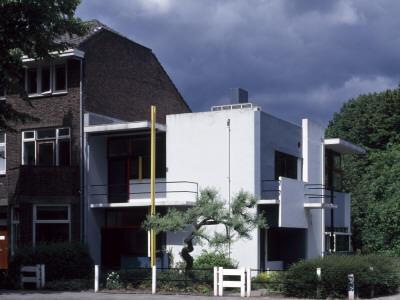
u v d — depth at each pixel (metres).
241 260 26.61
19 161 29.62
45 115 29.30
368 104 54.19
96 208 29.03
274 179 27.89
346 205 36.22
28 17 22.19
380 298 20.06
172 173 28.44
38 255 24.27
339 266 19.81
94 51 29.77
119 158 29.72
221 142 27.58
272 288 21.25
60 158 28.98
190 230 27.22
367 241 40.22
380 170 42.53
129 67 32.41
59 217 28.06
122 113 31.59
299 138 30.89
